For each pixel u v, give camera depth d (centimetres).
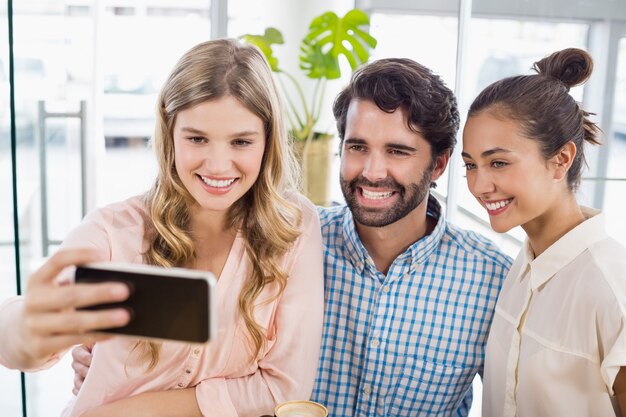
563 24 252
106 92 489
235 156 111
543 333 112
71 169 246
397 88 121
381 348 135
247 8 337
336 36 318
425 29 283
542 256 115
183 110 109
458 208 261
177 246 119
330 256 139
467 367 136
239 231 123
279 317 122
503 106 111
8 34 77
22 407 88
